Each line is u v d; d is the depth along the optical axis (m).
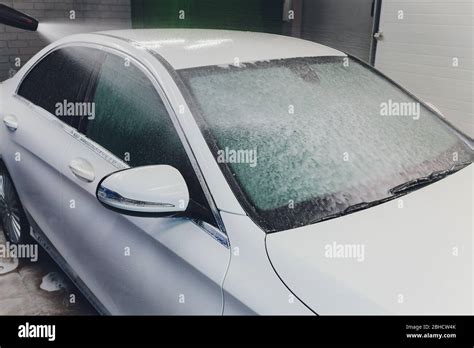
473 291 1.26
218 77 1.81
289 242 1.39
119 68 2.00
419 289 1.26
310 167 1.65
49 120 2.37
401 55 5.34
